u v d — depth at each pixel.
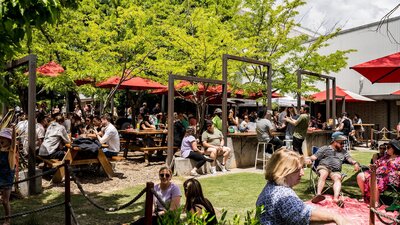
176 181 9.54
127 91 16.20
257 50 16.09
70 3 4.87
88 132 12.73
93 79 13.97
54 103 26.48
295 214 2.93
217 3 18.30
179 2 21.05
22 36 4.12
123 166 11.62
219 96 17.23
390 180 6.80
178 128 12.74
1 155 5.81
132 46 13.34
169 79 10.47
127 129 13.32
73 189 8.47
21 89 13.40
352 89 24.91
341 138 7.79
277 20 16.53
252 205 7.20
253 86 15.01
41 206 7.05
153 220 3.78
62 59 13.37
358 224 6.04
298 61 16.45
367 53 23.84
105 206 7.08
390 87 23.09
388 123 23.66
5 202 5.89
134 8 13.45
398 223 3.90
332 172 7.79
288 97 22.97
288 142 12.16
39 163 11.10
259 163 12.91
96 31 12.98
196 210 4.25
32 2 3.86
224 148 11.24
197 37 15.21
